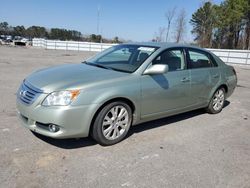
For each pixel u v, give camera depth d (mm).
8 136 4383
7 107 5938
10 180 3229
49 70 4711
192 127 5457
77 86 3914
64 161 3742
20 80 9328
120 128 4465
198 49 5863
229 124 5809
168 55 5121
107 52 5578
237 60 22766
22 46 39500
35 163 3637
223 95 6570
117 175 3500
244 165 4008
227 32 53656
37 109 3846
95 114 4086
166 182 3426
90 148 4180
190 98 5539
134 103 4461
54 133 3852
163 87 4848
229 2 49906
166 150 4312
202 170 3775
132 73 4543
